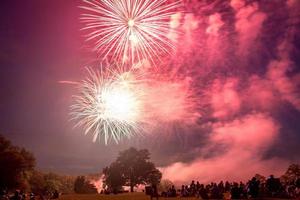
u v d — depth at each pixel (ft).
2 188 350.23
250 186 159.74
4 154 354.54
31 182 464.65
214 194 184.34
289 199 152.76
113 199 229.86
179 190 232.53
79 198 258.78
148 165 479.00
